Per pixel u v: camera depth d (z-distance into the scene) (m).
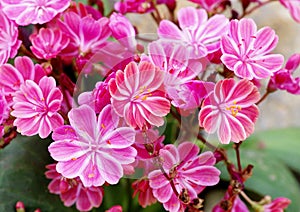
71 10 0.28
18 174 0.31
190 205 0.27
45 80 0.26
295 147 0.39
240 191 0.30
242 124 0.25
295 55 0.29
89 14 0.29
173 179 0.26
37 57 0.28
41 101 0.26
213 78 0.26
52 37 0.28
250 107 0.25
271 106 0.46
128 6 0.31
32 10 0.27
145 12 0.31
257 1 0.32
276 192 0.35
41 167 0.32
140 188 0.28
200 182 0.26
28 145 0.32
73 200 0.30
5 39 0.28
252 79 0.26
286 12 0.50
